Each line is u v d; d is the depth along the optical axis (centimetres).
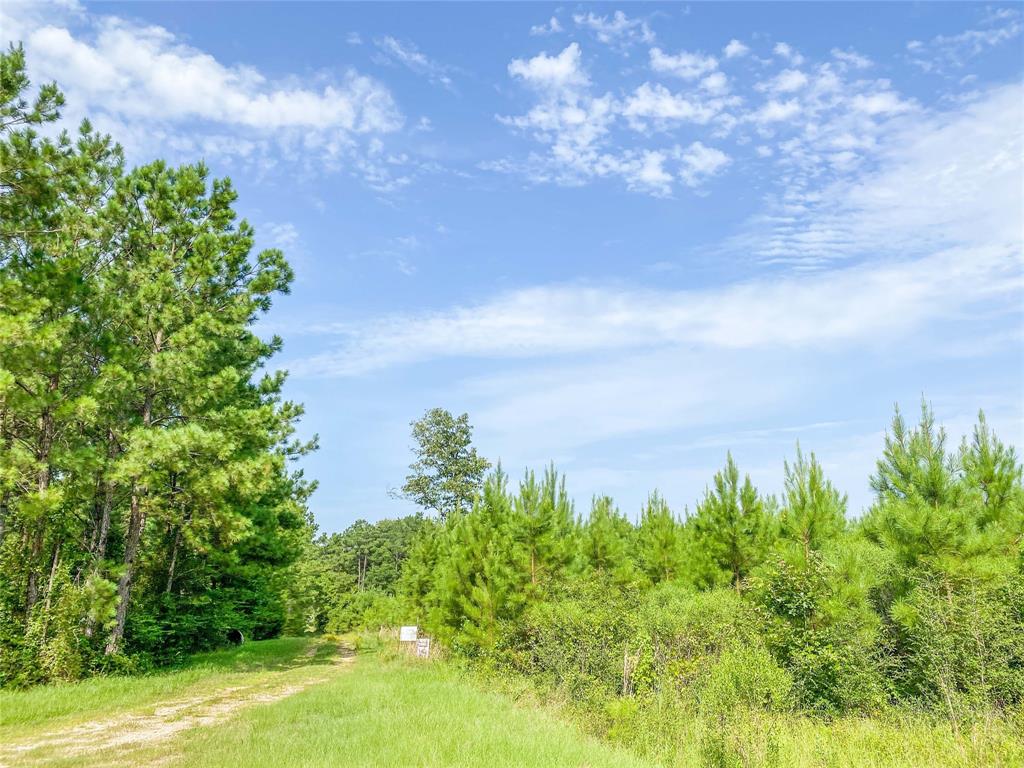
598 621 1587
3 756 1005
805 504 1652
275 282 2706
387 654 2808
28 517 1828
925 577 1455
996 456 1720
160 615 2697
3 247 1928
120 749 1039
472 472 6250
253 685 1930
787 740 1104
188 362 2205
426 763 873
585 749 1014
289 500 3434
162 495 2428
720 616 1539
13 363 1733
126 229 2339
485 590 1962
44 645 1856
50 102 1825
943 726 1179
